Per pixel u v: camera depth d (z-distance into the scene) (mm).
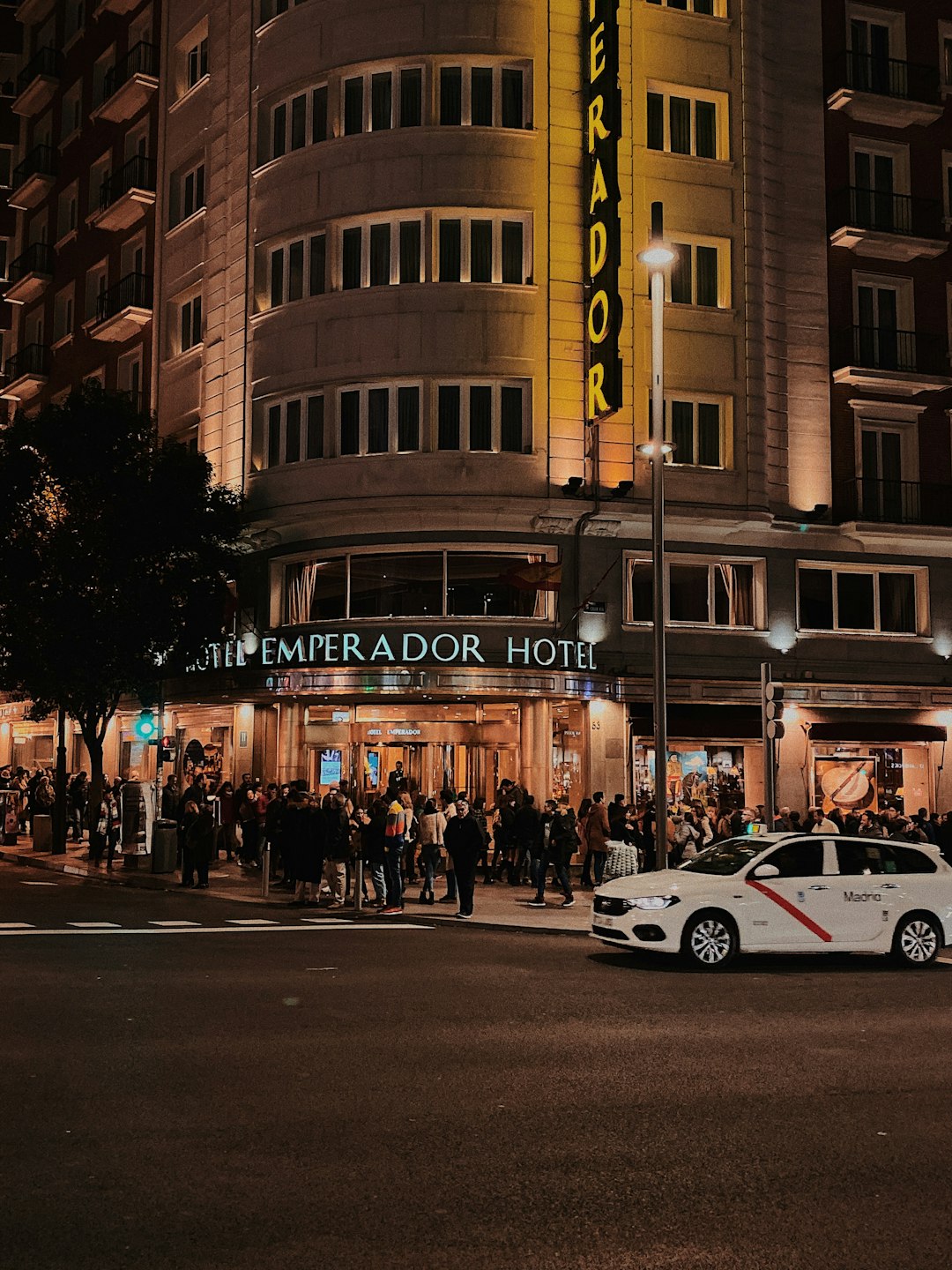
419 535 26641
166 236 33875
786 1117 7477
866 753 29047
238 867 26000
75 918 16750
